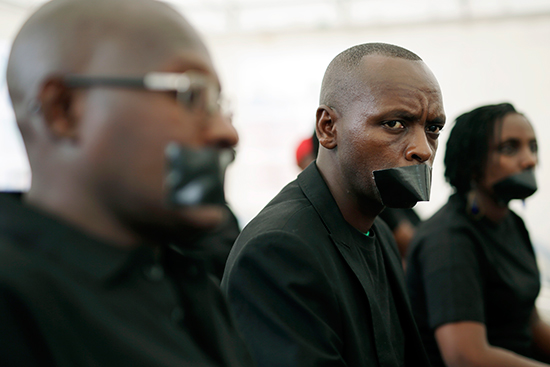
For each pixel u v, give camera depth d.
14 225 0.43
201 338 0.54
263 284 0.85
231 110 0.53
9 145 3.60
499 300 1.38
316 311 0.85
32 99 0.43
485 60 4.13
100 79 0.43
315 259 0.87
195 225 0.47
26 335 0.38
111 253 0.45
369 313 0.94
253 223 0.98
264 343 0.81
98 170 0.44
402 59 0.99
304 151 2.26
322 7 4.43
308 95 4.61
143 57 0.44
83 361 0.40
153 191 0.44
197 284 0.58
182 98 0.45
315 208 0.98
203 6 4.48
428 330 1.39
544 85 4.00
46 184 0.45
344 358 0.88
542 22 4.01
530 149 1.48
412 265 1.46
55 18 0.44
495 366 1.22
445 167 1.53
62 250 0.43
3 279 0.38
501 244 1.44
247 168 4.72
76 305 0.41
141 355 0.43
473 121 1.47
